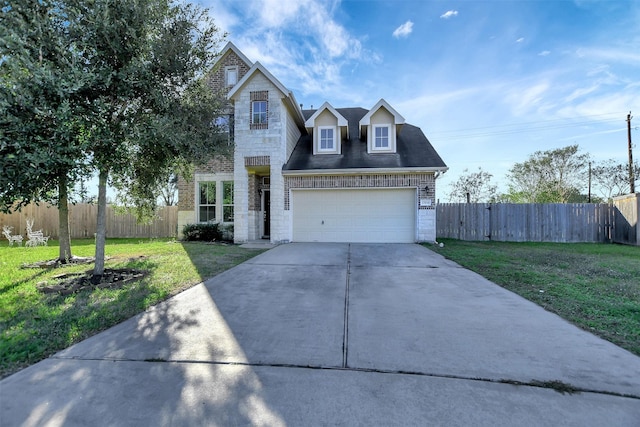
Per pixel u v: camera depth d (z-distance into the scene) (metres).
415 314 4.08
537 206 13.71
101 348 3.10
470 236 14.16
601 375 2.57
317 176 12.24
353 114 16.14
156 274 6.35
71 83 4.39
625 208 12.48
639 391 2.34
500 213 13.93
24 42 4.13
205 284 5.69
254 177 13.16
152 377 2.55
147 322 3.81
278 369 2.68
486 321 3.81
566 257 8.67
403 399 2.25
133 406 2.18
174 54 5.63
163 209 16.25
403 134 14.70
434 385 2.43
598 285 5.46
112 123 5.24
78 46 4.82
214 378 2.54
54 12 4.74
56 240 14.36
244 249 10.32
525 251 9.98
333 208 12.48
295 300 4.74
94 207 15.98
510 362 2.79
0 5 4.31
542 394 2.31
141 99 5.61
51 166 4.51
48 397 2.28
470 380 2.50
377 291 5.23
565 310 4.18
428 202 11.84
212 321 3.85
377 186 12.05
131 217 16.27
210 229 13.28
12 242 12.29
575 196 22.66
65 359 2.87
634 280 5.82
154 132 5.12
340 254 9.20
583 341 3.23
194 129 6.10
